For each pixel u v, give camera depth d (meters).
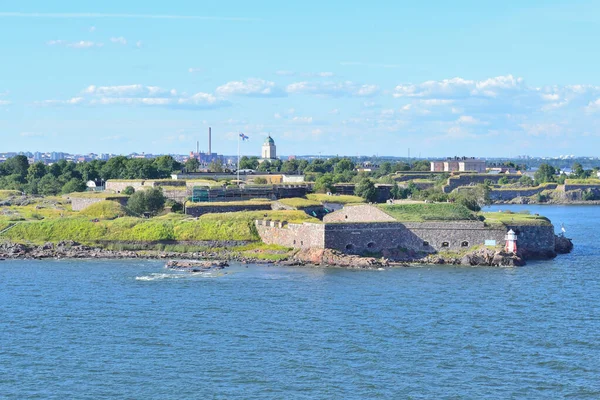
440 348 119.00
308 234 199.00
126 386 104.06
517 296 152.38
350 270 182.75
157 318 136.62
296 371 109.19
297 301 148.62
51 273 179.88
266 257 199.25
